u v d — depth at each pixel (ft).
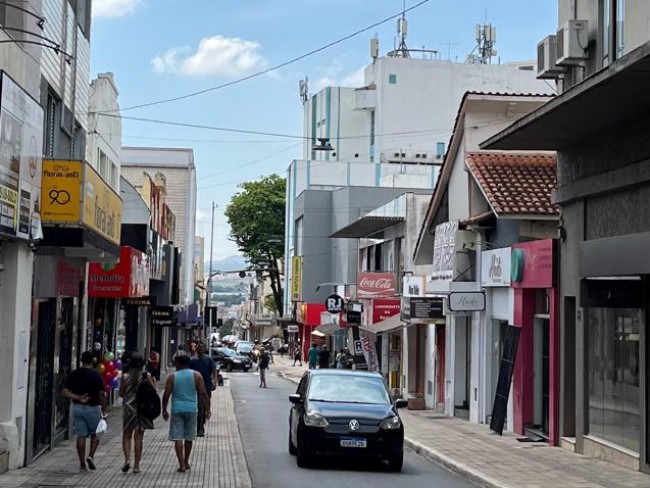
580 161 55.67
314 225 200.44
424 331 102.22
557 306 59.06
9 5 41.78
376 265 137.08
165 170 193.47
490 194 67.15
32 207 42.52
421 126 210.18
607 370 51.96
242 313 447.42
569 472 47.11
